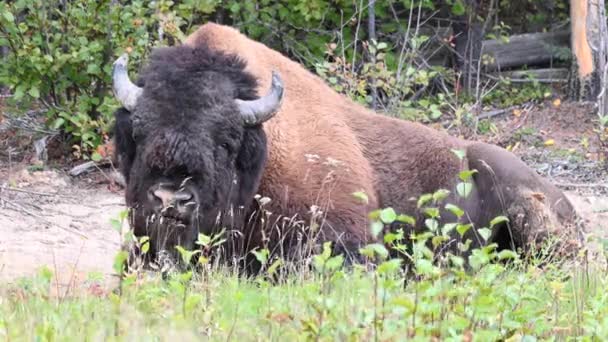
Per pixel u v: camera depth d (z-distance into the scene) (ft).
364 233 78.18
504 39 151.64
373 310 52.19
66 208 106.32
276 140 77.00
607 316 55.83
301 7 140.67
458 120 130.62
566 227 84.38
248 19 143.13
